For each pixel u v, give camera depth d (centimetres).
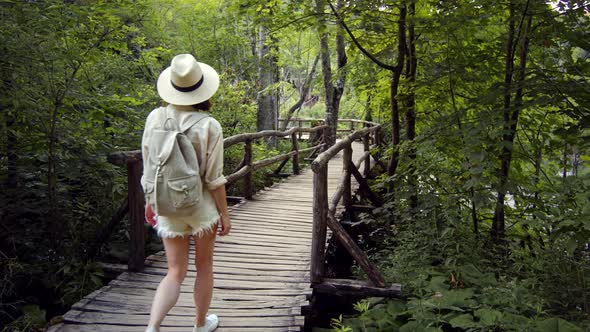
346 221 657
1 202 401
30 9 390
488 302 372
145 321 327
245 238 536
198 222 260
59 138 414
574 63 475
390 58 737
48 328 313
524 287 402
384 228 648
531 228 509
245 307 357
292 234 557
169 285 263
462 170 506
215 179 259
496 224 532
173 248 267
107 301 354
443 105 625
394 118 654
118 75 557
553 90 440
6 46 364
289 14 612
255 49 1566
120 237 489
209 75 272
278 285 401
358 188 793
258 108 1341
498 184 480
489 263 473
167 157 245
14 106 365
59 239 420
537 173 561
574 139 457
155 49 847
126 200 416
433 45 623
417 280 411
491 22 555
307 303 365
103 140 495
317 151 1335
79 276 400
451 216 486
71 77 417
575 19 448
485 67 531
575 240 371
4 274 380
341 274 633
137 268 409
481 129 447
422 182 540
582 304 387
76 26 473
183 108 261
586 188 393
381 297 404
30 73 380
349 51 747
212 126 255
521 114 549
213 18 1442
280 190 848
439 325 361
